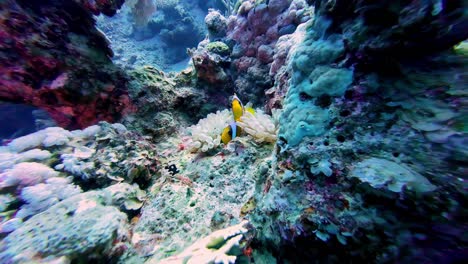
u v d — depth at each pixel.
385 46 1.21
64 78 2.87
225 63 4.82
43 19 2.74
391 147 1.14
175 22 12.15
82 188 2.20
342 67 1.44
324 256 1.22
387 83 1.30
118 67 3.59
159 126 3.71
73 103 3.05
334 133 1.36
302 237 1.26
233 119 3.58
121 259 1.62
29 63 2.64
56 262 1.28
